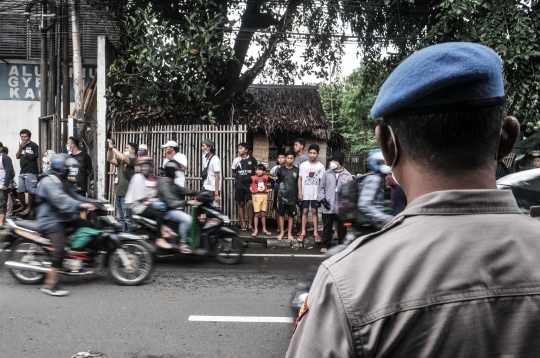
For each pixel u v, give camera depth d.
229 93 12.23
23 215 11.64
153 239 7.40
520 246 0.91
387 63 12.35
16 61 14.65
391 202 4.87
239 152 10.35
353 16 12.30
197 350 4.26
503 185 4.91
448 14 9.95
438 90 0.90
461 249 0.90
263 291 6.16
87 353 4.17
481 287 0.87
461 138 0.94
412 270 0.89
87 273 6.31
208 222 7.56
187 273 7.14
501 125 0.97
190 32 10.75
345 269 0.95
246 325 4.89
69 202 5.87
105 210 6.48
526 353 0.84
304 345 0.93
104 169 10.88
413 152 0.98
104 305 5.52
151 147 10.93
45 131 12.12
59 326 4.83
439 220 0.94
